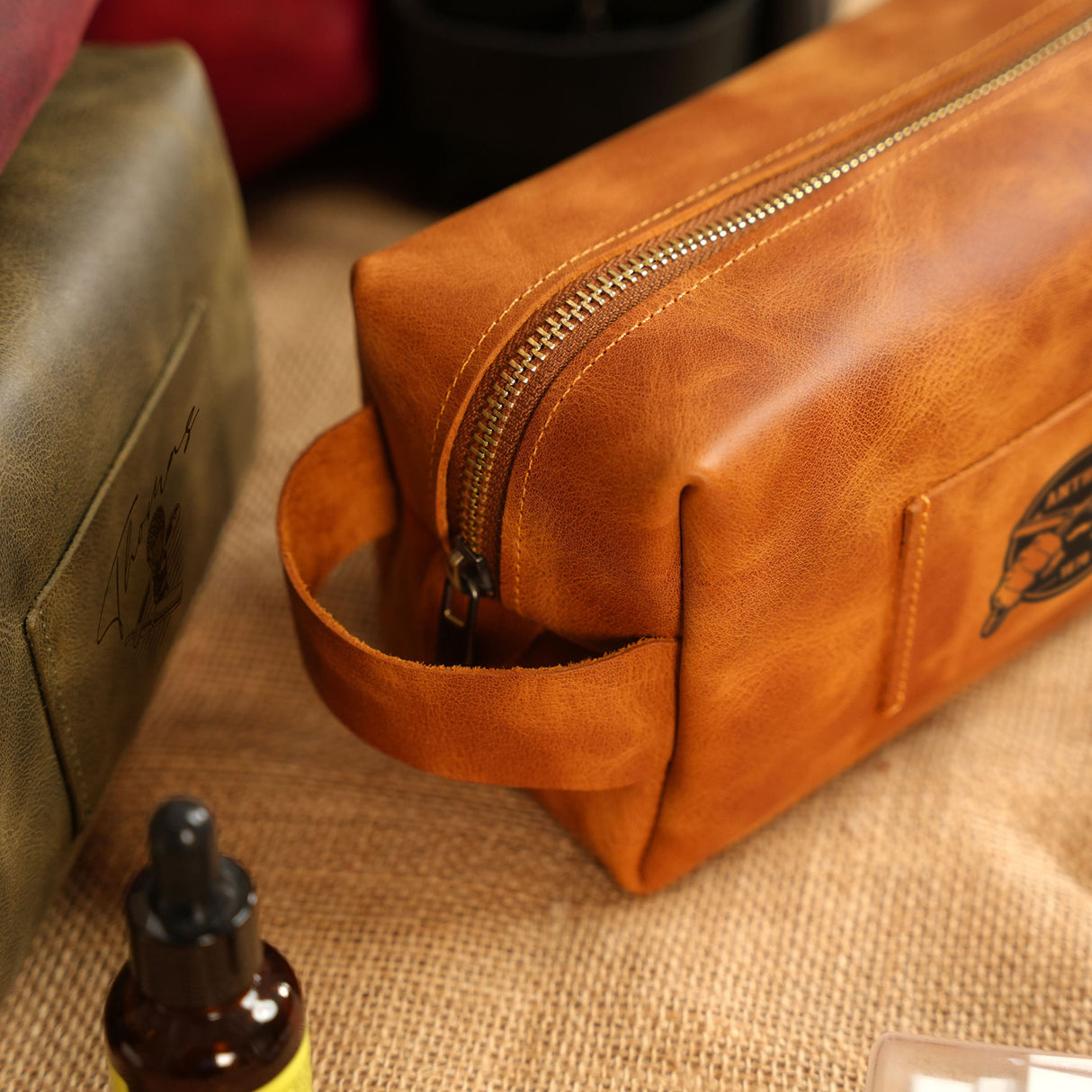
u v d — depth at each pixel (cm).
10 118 54
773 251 55
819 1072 60
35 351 54
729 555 51
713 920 66
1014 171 59
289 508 60
